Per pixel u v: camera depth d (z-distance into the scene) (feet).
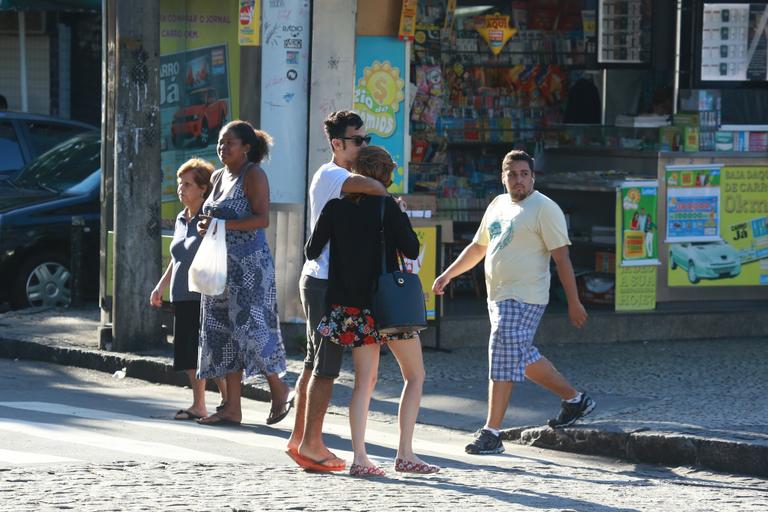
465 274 120.47
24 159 145.38
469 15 124.26
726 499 62.44
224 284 76.64
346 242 63.36
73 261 125.08
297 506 54.49
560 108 126.62
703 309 110.63
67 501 54.49
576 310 74.79
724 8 111.75
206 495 56.85
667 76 120.88
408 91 109.40
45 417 80.33
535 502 58.44
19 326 115.75
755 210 111.45
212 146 107.76
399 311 62.39
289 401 80.23
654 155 111.65
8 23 179.93
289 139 102.12
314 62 101.65
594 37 123.54
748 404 83.87
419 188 121.70
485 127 123.85
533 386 91.71
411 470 65.82
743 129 111.96
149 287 103.60
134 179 102.47
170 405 88.33
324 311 65.05
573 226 116.37
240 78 103.19
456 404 87.30
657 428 75.46
